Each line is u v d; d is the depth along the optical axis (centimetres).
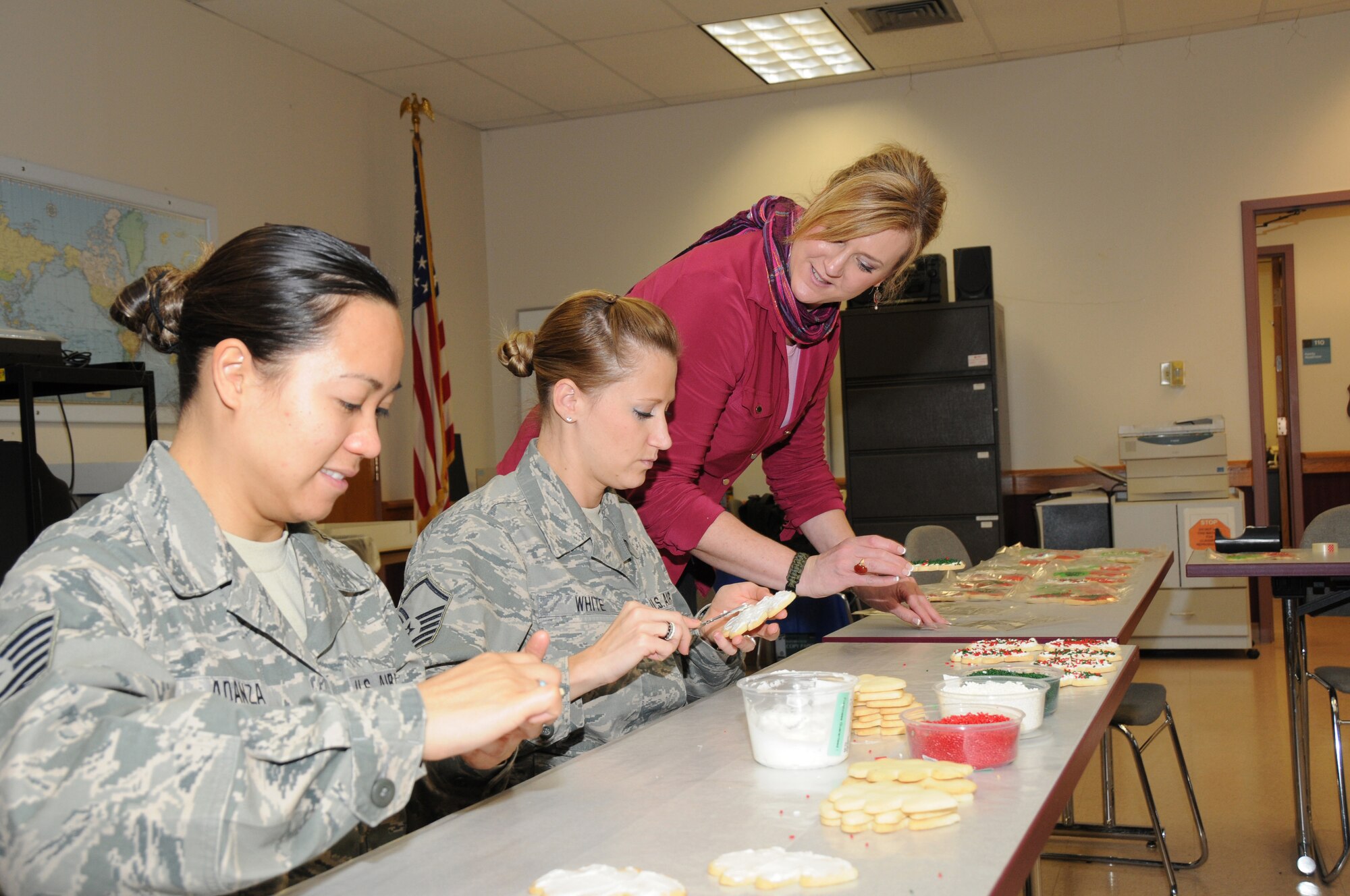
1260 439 594
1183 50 604
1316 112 583
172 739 77
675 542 200
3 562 292
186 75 507
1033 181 631
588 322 165
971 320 575
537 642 114
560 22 555
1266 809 331
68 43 448
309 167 584
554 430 171
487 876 91
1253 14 575
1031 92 630
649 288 215
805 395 235
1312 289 849
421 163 612
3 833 72
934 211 202
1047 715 141
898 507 587
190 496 101
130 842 73
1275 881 278
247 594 103
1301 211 599
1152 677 523
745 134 686
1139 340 615
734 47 604
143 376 322
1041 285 631
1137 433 557
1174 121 607
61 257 436
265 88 555
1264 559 296
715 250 212
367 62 600
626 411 164
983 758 117
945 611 253
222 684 98
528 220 738
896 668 179
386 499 633
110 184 460
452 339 706
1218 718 440
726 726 144
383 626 126
